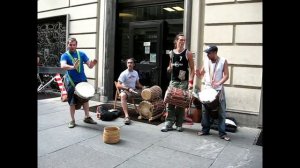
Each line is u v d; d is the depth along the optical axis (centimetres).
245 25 604
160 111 639
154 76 791
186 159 406
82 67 562
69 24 948
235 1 611
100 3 869
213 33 642
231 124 564
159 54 779
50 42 1058
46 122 595
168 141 486
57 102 837
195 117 625
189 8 671
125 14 862
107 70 859
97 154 416
